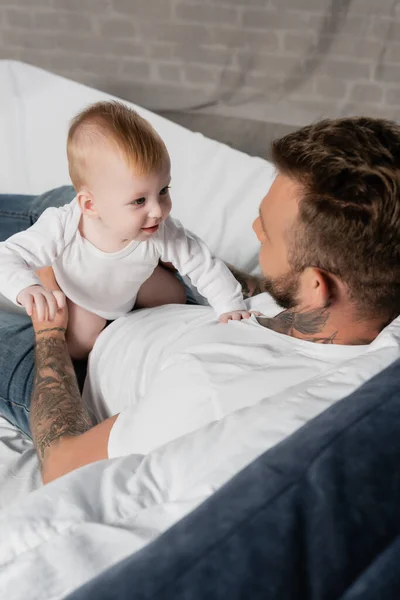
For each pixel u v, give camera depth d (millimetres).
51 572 696
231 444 814
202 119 2559
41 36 2568
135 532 730
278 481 674
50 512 785
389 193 882
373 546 635
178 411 977
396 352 897
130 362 1216
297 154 933
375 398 767
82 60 2586
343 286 949
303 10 2277
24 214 1807
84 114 1244
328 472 677
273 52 2385
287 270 979
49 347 1300
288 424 816
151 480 821
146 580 579
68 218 1311
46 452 1083
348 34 2275
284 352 1013
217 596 565
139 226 1253
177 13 2412
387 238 899
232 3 2340
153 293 1499
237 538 614
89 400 1325
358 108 2389
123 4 2443
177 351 1111
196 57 2473
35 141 2186
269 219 976
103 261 1339
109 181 1208
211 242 1884
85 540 727
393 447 703
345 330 992
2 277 1239
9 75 2375
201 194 1990
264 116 2488
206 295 1353
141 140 1205
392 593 569
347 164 895
